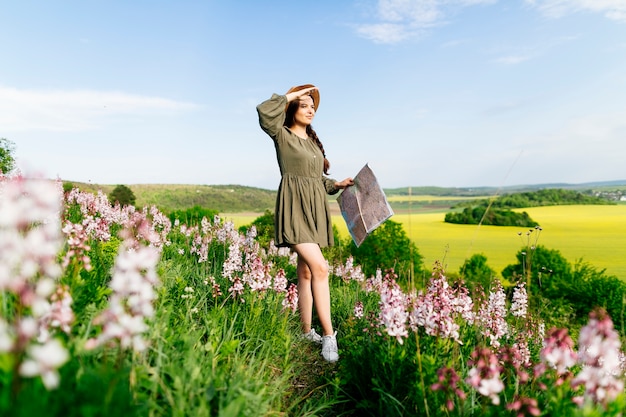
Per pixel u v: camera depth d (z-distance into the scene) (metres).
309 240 4.11
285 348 3.59
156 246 5.65
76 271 2.65
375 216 4.12
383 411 3.08
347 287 6.92
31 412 1.36
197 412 2.16
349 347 3.73
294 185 4.17
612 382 2.04
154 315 2.87
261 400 2.65
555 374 2.53
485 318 4.04
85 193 8.22
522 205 115.12
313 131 4.62
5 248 1.41
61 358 1.28
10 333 1.62
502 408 2.40
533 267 18.98
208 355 3.04
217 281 5.12
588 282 17.70
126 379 2.02
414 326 3.11
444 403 2.56
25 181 1.52
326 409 3.32
